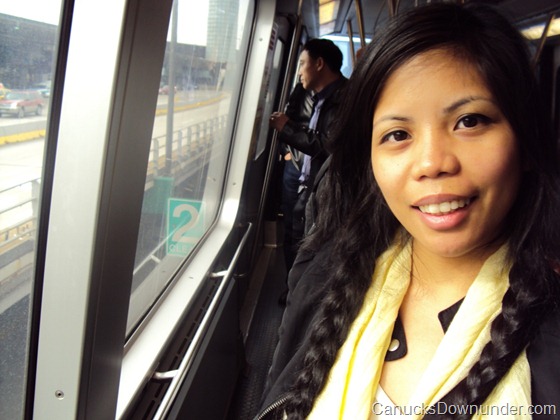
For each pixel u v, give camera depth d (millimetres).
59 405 878
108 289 869
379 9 4031
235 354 2631
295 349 943
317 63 2711
